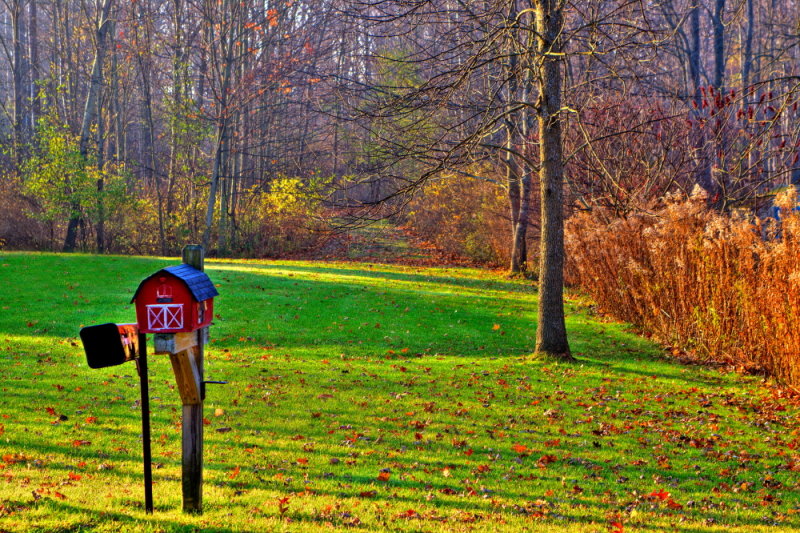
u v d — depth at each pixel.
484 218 35.22
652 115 21.70
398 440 8.43
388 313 18.67
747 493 6.87
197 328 5.17
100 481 6.32
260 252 40.00
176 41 42.56
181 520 5.17
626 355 15.32
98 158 36.22
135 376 11.59
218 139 38.03
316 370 12.56
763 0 49.97
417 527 5.44
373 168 12.66
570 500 6.48
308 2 41.59
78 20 50.81
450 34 13.43
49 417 8.84
